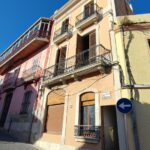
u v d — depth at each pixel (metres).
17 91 15.28
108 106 7.62
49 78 10.90
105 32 9.24
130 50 7.69
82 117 8.31
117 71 7.50
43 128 10.05
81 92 8.77
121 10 10.68
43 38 13.88
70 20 12.91
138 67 7.18
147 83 6.72
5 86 18.12
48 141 9.22
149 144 5.68
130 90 6.74
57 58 12.16
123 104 5.64
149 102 6.33
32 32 15.80
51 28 14.88
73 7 13.38
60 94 10.10
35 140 10.11
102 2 10.73
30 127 10.99
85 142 7.34
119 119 6.59
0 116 16.44
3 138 10.61
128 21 8.42
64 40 12.14
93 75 8.56
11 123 13.66
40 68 13.12
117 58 7.83
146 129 5.93
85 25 10.75
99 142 6.82
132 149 5.79
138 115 6.23
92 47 9.13
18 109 13.66
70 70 9.58
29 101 12.65
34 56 15.30
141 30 8.10
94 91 8.11
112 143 7.56
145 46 7.62
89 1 11.90
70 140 8.02
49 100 10.75
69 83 9.76
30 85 13.49
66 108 9.15
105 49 8.57
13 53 17.67
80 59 9.65
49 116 10.27
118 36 8.37
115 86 7.30
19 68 17.17
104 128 7.32
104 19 9.78
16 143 9.38
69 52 10.95
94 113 7.85
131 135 6.01
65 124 8.72
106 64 7.94
